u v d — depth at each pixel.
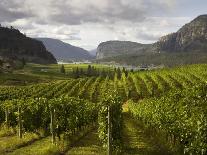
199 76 105.00
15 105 41.41
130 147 30.03
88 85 131.88
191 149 21.86
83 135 38.94
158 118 38.59
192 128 23.16
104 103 28.11
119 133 28.00
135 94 113.56
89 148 27.62
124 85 126.38
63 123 35.44
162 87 104.88
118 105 28.38
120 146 27.52
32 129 37.47
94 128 50.72
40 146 27.34
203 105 28.84
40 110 38.12
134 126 54.84
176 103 36.91
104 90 115.81
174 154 27.06
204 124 20.77
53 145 27.05
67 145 28.84
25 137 32.59
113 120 27.75
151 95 104.25
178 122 29.34
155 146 31.05
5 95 76.56
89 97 111.88
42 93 98.00
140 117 58.97
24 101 44.47
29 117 37.38
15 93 84.19
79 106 45.09
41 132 36.78
